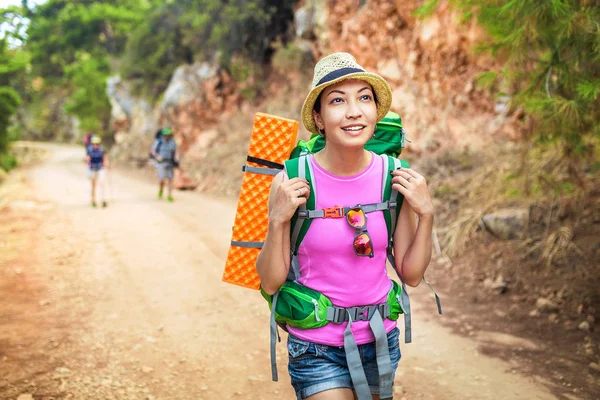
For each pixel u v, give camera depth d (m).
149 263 6.97
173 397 3.63
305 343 2.10
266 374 3.97
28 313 5.22
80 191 15.56
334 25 13.20
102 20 58.53
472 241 6.51
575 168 6.30
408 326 2.25
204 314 5.18
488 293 5.48
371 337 2.12
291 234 2.11
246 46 18.80
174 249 7.68
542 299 5.08
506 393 3.66
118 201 12.86
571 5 3.79
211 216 10.34
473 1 4.57
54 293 5.83
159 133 12.71
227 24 18.56
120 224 9.59
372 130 2.01
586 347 4.25
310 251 2.07
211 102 19.09
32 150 46.56
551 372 3.93
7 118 27.06
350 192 2.06
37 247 7.88
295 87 16.64
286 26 18.44
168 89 20.70
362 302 2.11
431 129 9.76
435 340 4.55
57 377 3.88
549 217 6.14
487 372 3.97
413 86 10.41
